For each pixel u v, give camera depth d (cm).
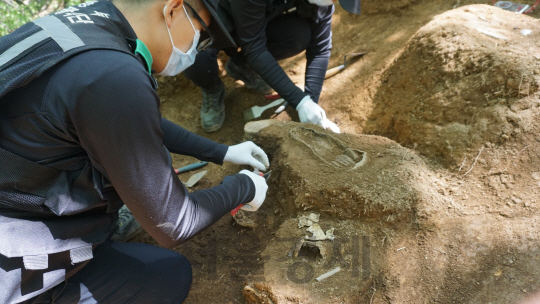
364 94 272
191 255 199
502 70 190
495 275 144
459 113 201
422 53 235
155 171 104
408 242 166
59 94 92
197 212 123
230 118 303
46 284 121
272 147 217
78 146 103
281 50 265
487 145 181
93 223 124
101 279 144
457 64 211
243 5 208
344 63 304
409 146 218
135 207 107
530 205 158
